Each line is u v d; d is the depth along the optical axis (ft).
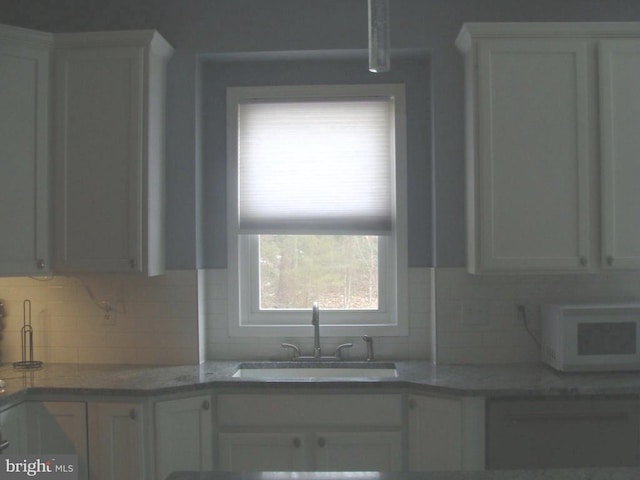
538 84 8.23
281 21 9.25
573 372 8.25
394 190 9.63
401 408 7.96
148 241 8.45
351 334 9.57
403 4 9.15
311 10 9.23
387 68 4.40
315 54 9.39
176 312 9.23
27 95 8.39
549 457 7.41
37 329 9.44
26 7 9.48
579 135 8.21
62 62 8.54
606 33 8.23
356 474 3.80
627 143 8.23
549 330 8.60
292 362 9.33
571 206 8.22
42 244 8.46
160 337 9.26
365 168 9.66
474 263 8.29
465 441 7.52
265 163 9.75
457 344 9.11
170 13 9.32
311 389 7.94
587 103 8.23
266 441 7.95
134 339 9.30
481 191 8.23
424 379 8.00
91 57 8.50
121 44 8.49
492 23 8.18
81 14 9.43
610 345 8.15
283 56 9.48
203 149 9.72
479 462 7.54
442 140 9.06
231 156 9.73
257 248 10.01
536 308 9.14
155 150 8.80
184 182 9.21
